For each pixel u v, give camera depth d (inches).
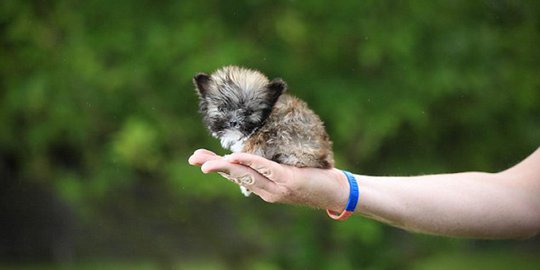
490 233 257.8
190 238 846.5
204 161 217.5
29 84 645.3
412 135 693.3
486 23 655.8
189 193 680.4
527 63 666.2
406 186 251.6
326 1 627.2
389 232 709.3
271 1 639.1
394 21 625.6
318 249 685.9
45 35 660.7
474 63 641.6
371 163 691.4
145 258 1014.4
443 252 719.1
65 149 719.7
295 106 233.6
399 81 636.1
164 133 632.4
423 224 249.4
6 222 1046.4
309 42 649.0
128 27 636.1
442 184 258.7
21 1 658.8
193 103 649.0
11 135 696.4
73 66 636.1
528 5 677.3
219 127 242.5
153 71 635.5
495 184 263.6
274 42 650.2
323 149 231.3
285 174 221.9
